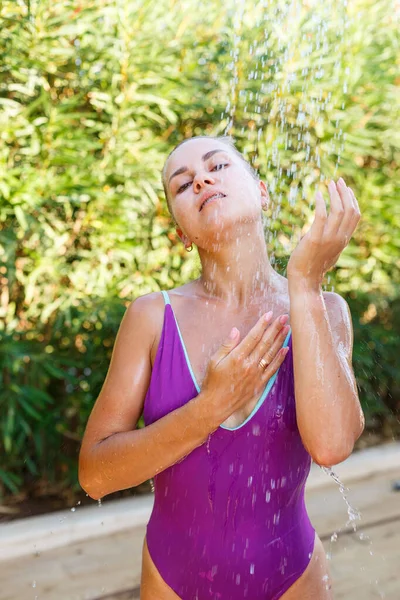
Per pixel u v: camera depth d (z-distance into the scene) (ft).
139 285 9.91
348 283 11.41
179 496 3.70
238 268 3.76
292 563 3.80
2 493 9.57
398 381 11.96
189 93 9.55
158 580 3.84
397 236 11.33
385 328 12.05
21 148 9.14
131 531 8.34
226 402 3.32
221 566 3.70
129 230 9.66
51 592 7.10
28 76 8.89
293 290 3.44
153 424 3.48
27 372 9.41
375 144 11.11
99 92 9.29
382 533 8.21
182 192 3.76
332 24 9.98
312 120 10.04
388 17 10.56
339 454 3.38
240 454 3.58
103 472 3.59
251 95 9.75
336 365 3.42
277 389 3.61
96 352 9.73
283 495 3.72
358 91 10.37
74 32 8.85
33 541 8.05
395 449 10.71
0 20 8.61
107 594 7.07
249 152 9.86
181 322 3.77
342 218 3.42
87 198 9.17
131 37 9.02
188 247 4.08
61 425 9.77
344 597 6.93
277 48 9.63
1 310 9.40
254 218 3.75
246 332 3.73
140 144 9.52
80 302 9.46
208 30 9.62
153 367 3.72
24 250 9.42
